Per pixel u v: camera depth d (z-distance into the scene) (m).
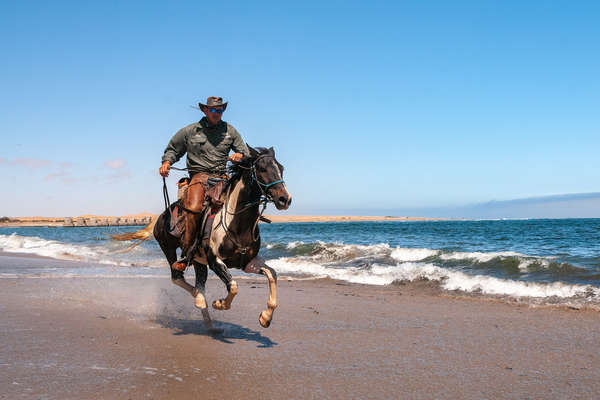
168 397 3.69
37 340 5.37
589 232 40.16
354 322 6.72
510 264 12.09
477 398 3.81
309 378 4.24
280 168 5.33
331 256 16.64
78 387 3.83
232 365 4.59
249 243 5.50
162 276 12.56
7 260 17.89
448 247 22.98
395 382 4.16
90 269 14.41
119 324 6.37
